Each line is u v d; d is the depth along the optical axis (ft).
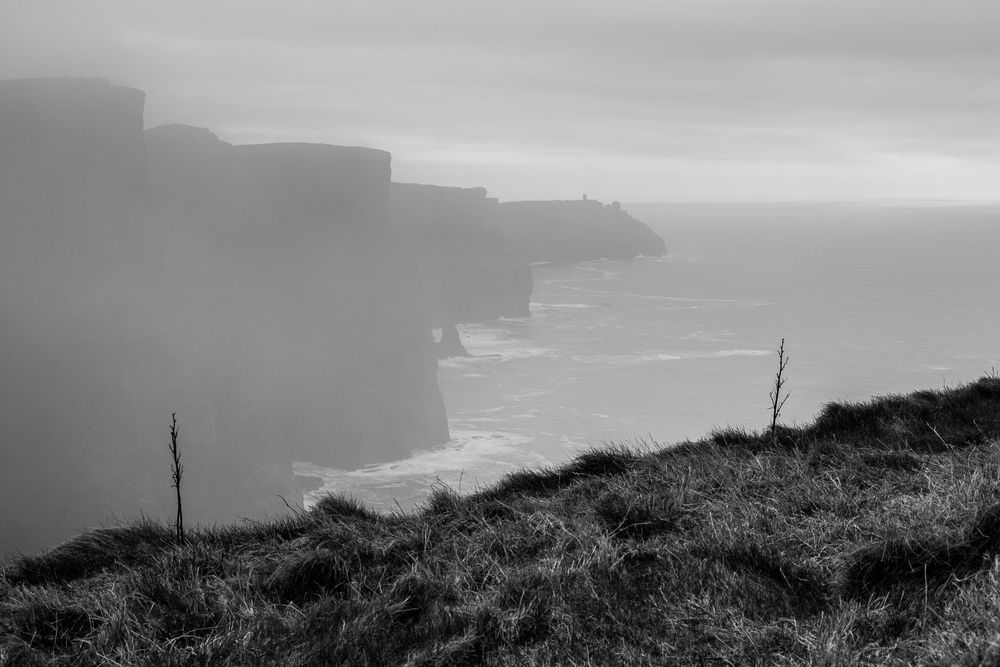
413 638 20.16
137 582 23.85
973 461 27.32
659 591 20.66
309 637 20.12
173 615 21.76
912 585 18.95
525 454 538.88
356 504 31.07
